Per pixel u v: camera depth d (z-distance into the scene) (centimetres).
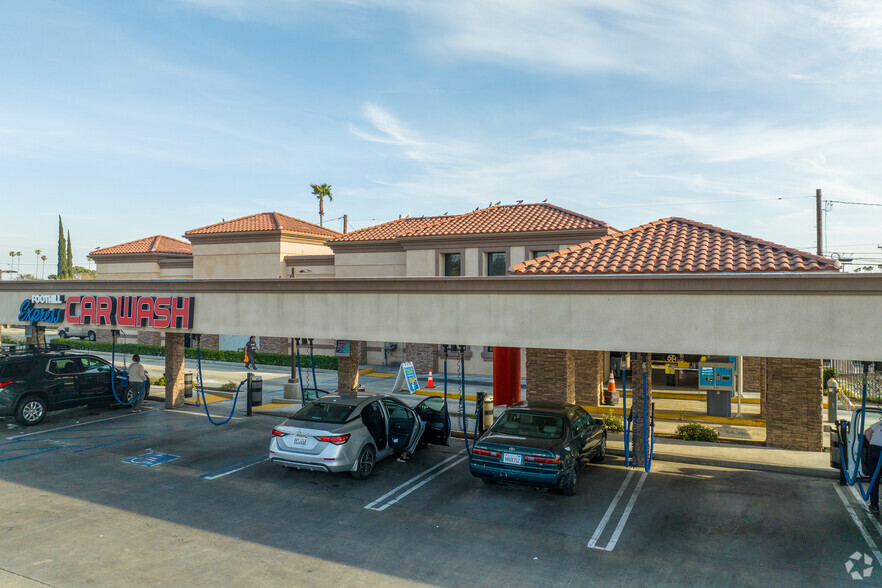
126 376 1838
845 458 1113
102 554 804
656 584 728
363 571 761
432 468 1249
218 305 1414
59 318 1666
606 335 1012
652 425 1258
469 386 2467
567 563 787
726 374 1695
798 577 745
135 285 1540
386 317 1204
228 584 723
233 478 1161
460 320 1132
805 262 1191
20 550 813
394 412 1291
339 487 1111
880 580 737
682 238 1464
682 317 960
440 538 871
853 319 857
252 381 1894
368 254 2927
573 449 1068
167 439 1480
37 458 1288
